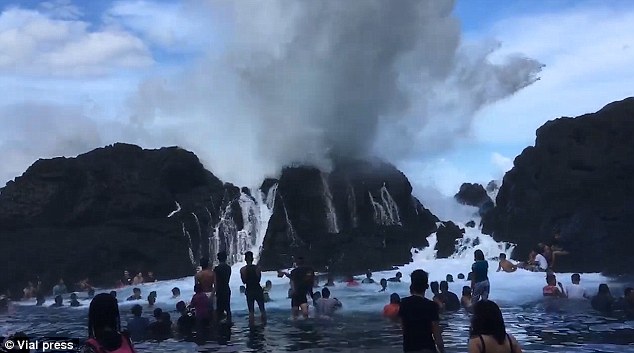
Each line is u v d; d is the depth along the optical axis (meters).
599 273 28.08
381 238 33.38
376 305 21.17
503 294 21.66
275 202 35.81
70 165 35.44
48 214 34.50
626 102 33.81
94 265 32.25
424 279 8.40
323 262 32.81
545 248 27.88
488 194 41.62
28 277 31.61
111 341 5.78
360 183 36.44
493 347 6.84
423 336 8.12
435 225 37.66
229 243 35.88
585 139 33.69
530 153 35.78
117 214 34.66
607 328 14.79
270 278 30.12
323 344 13.63
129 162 36.53
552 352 11.73
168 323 15.55
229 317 17.36
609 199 31.45
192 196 36.09
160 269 32.75
